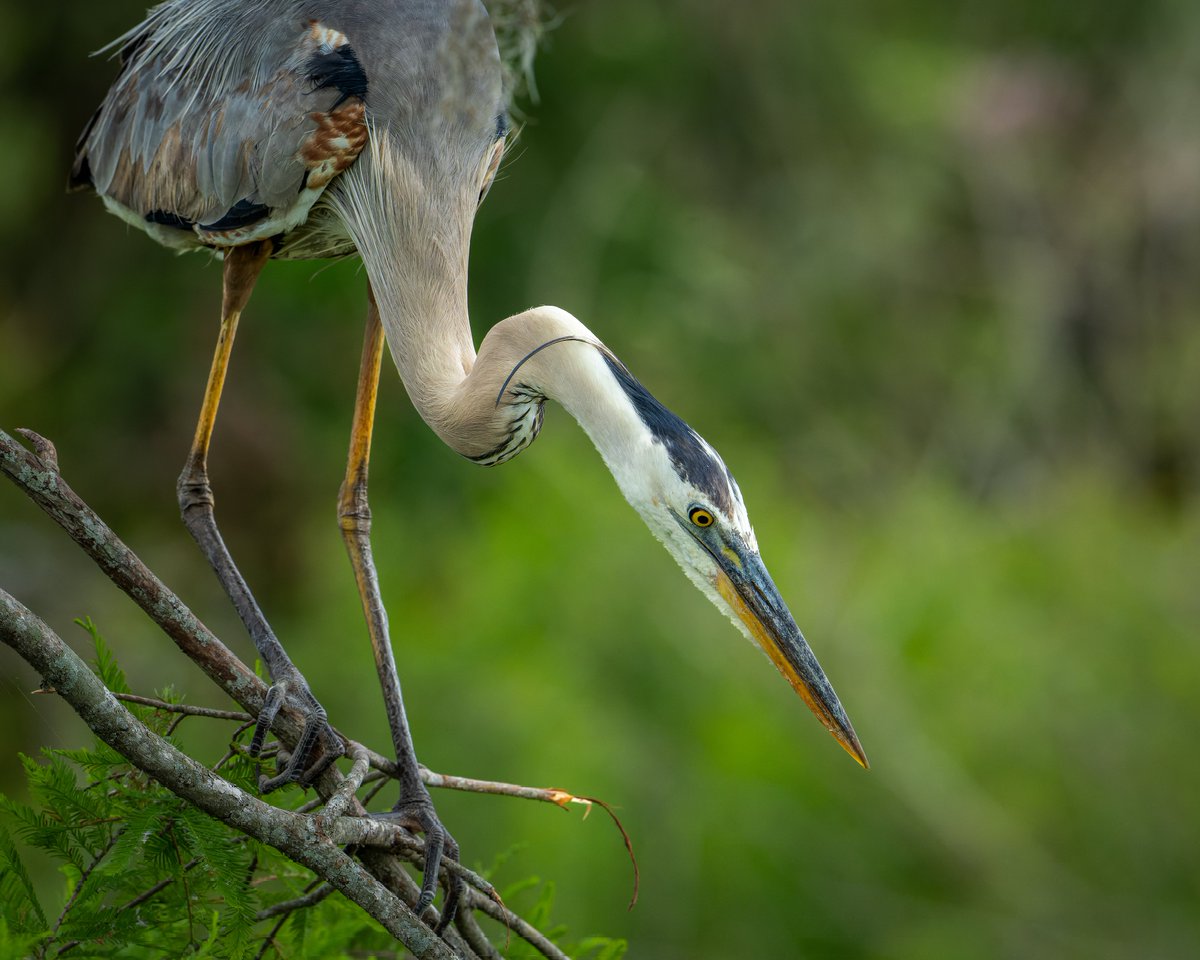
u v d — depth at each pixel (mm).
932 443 17312
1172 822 11984
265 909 5328
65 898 5348
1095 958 11281
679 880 10961
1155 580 13742
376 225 6500
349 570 12625
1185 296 18844
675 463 5992
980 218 18391
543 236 14469
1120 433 18688
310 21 6586
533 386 6152
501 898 5625
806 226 17000
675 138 16219
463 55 6539
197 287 14102
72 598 12812
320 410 14016
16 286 14836
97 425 14039
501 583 12148
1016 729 12352
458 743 11367
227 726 11766
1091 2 18641
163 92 6984
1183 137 18703
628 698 11812
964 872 11445
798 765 11547
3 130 14680
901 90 17141
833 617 12484
